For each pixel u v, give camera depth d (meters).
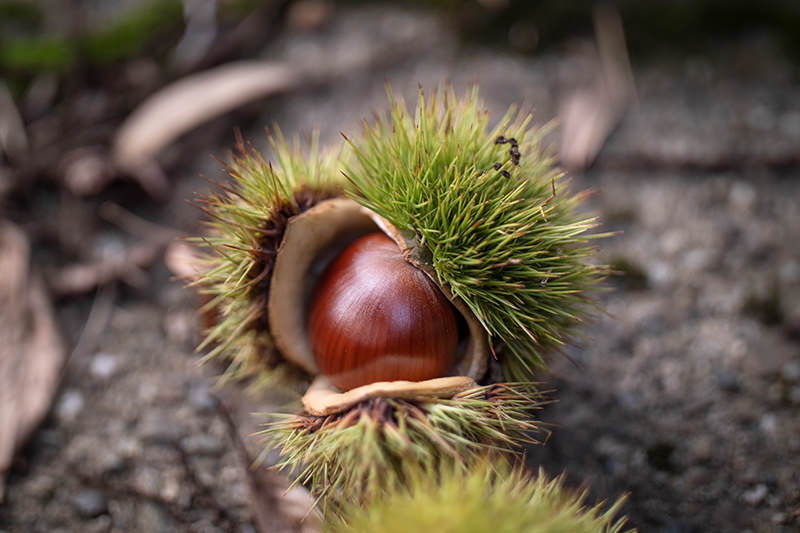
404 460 0.33
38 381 0.38
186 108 0.42
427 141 0.34
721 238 0.41
